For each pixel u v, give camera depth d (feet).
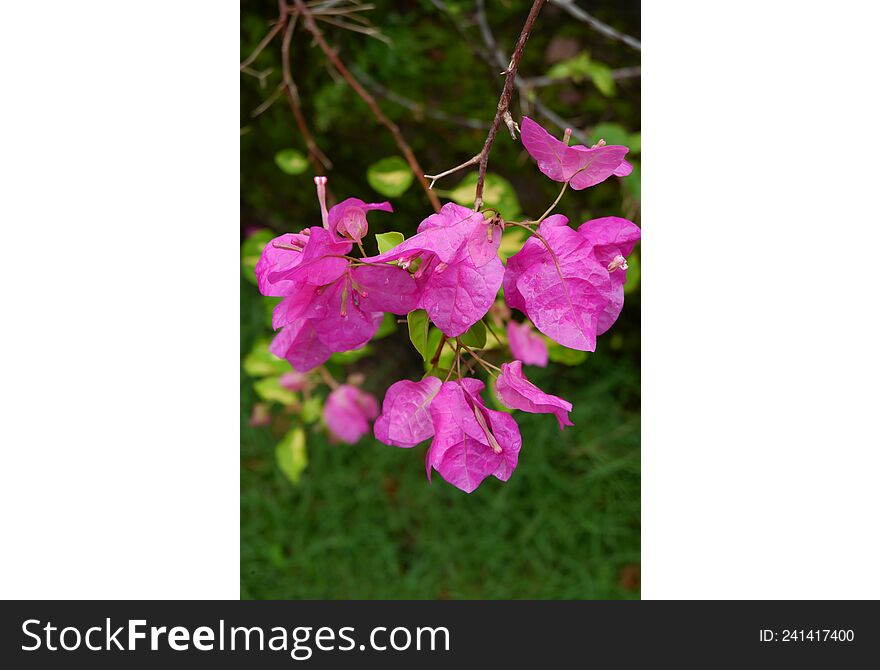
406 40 2.94
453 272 1.55
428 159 3.01
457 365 1.61
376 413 2.74
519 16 2.93
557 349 2.32
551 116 2.70
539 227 1.61
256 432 3.18
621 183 2.67
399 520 3.05
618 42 2.95
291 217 3.09
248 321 3.16
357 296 1.62
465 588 2.94
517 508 3.06
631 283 2.38
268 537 3.02
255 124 2.99
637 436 3.10
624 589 2.90
